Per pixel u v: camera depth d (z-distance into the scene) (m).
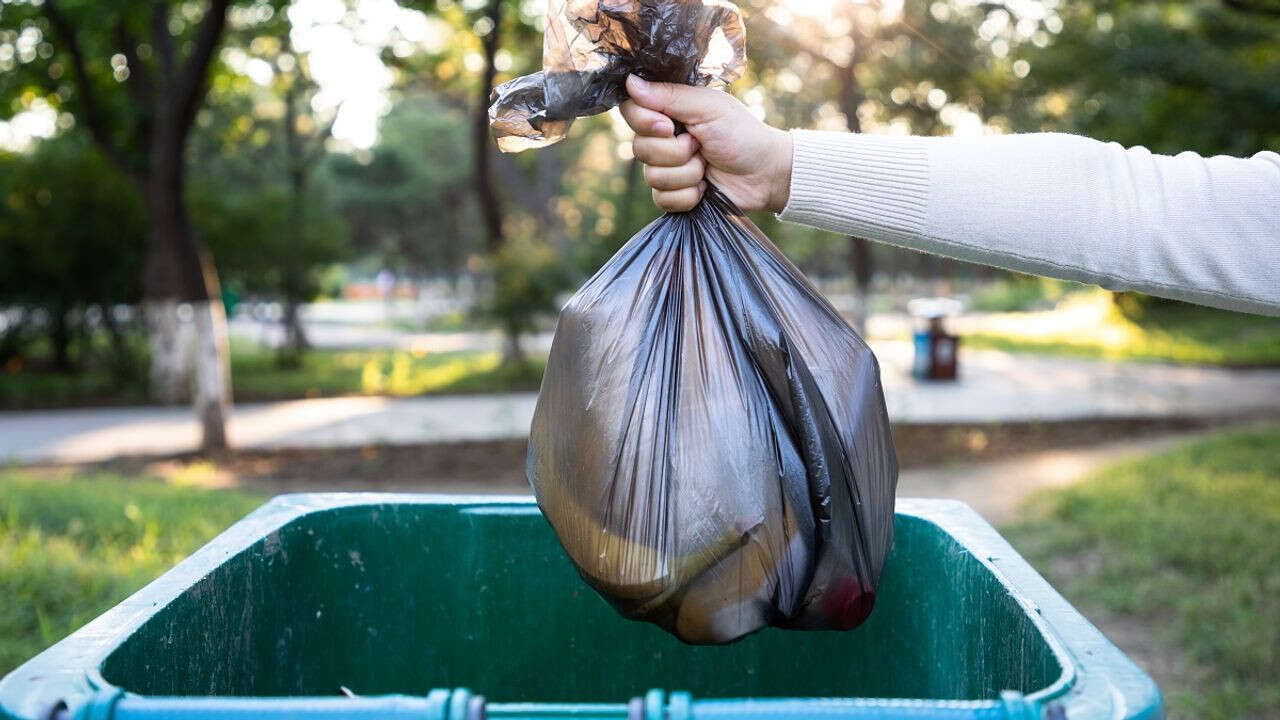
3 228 16.44
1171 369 17.83
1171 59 11.35
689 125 1.45
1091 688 1.07
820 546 1.43
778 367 1.46
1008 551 1.58
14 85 13.76
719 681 1.89
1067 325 28.77
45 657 1.16
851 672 1.83
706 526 1.39
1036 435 10.70
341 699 1.01
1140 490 7.07
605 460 1.42
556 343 1.53
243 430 12.09
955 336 16.28
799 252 30.70
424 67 17.17
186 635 1.38
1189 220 1.34
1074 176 1.37
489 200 17.20
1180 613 4.62
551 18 1.44
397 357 21.11
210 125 20.30
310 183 29.83
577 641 1.93
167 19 11.48
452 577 1.93
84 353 18.31
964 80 15.33
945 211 1.37
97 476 8.67
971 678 1.55
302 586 1.79
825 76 16.89
